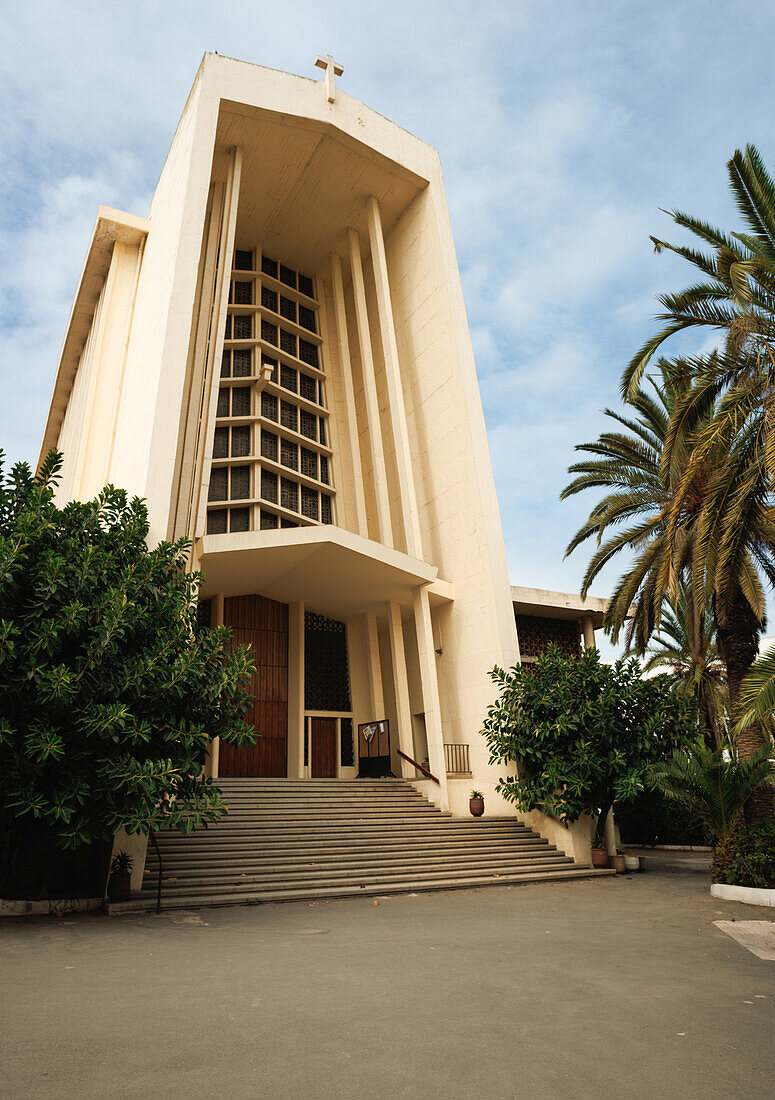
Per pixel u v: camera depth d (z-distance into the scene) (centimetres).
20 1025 408
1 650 779
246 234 2581
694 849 2211
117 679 875
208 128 1867
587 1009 457
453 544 2075
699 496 1484
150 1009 445
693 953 651
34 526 891
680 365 1335
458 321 2242
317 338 2656
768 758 1158
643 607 1798
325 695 2144
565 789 1460
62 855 1014
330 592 2012
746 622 1480
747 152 1176
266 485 2314
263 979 532
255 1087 319
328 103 2194
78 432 2502
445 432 2181
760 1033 408
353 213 2520
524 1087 323
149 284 2080
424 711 1906
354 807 1558
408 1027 413
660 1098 313
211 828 1273
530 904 1016
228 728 1020
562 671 1561
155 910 929
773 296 1199
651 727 1465
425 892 1161
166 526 1383
